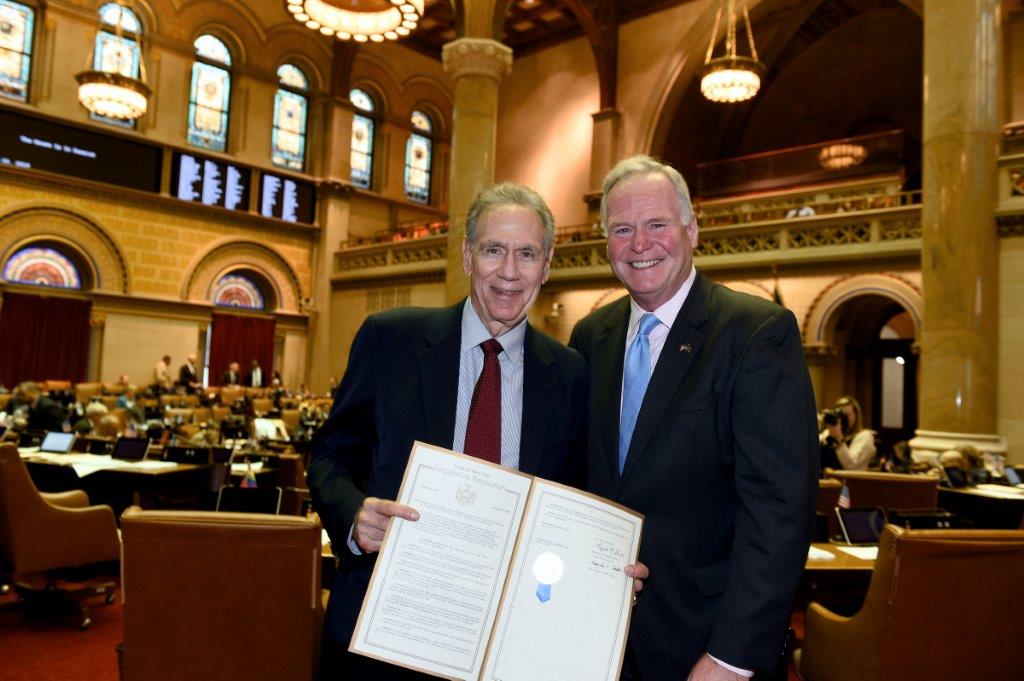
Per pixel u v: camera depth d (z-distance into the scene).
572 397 1.90
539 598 1.52
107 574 4.90
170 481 6.06
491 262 1.76
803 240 13.27
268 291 20.23
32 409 7.69
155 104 17.91
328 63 20.83
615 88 19.22
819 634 2.63
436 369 1.81
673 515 1.71
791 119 20.14
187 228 18.47
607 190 1.91
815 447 1.64
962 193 8.37
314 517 2.29
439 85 23.30
